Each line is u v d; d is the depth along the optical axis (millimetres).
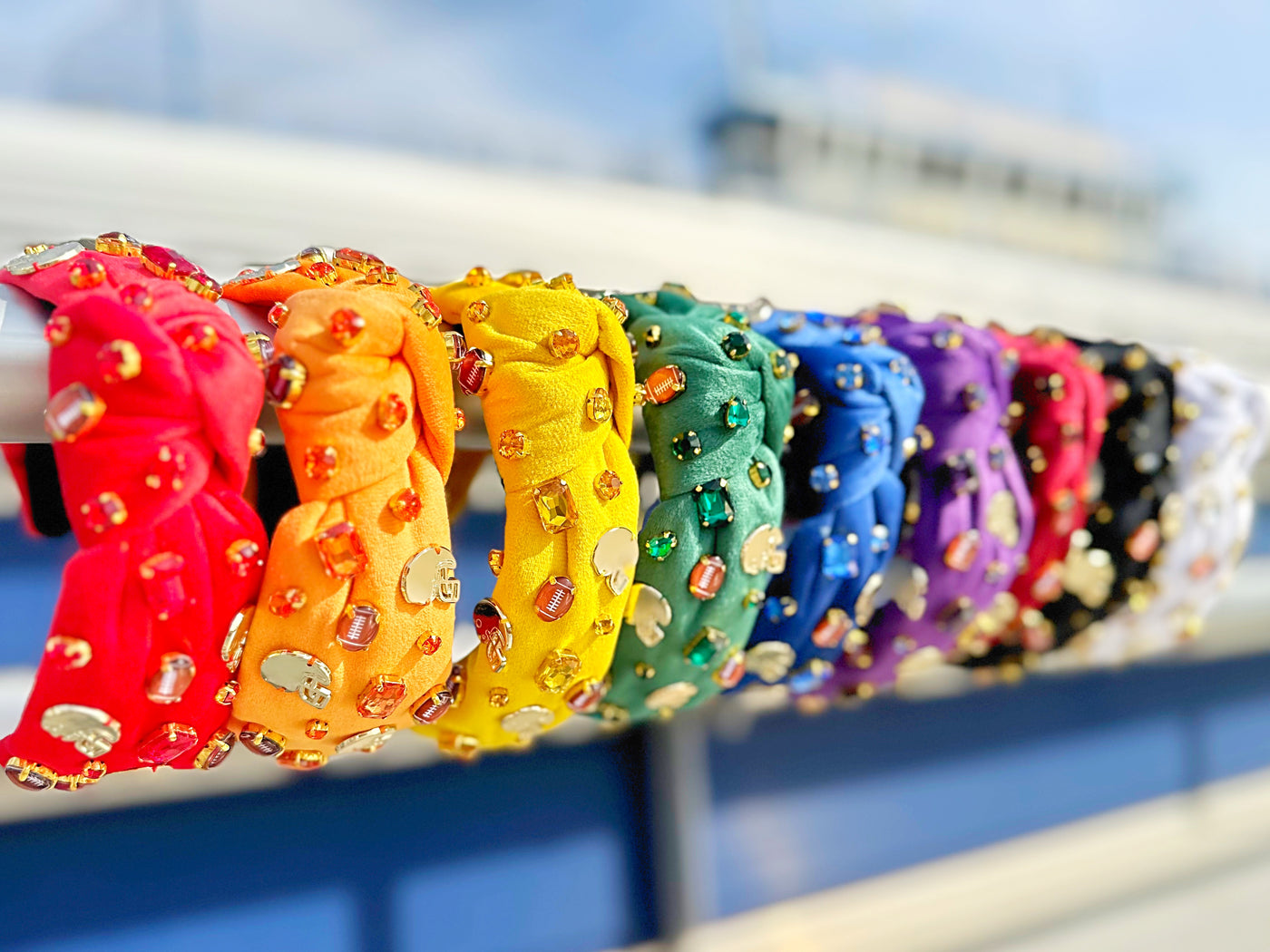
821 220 1074
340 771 799
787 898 983
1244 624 1244
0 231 661
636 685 407
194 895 730
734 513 375
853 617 433
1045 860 1134
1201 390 528
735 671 404
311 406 315
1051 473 483
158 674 291
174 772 719
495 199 886
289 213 781
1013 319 1147
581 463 350
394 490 324
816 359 426
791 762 1012
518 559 348
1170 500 516
